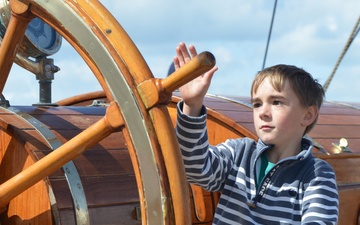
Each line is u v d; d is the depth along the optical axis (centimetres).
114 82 198
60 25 209
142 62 198
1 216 253
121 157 261
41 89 315
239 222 215
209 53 180
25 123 257
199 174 210
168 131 192
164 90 191
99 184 243
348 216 286
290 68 219
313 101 220
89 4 207
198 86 199
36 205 237
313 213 202
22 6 224
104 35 202
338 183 288
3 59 237
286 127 215
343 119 364
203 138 207
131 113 194
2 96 290
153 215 191
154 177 190
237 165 224
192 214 276
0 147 256
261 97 217
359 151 315
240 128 289
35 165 210
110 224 237
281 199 211
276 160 220
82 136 204
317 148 303
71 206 231
